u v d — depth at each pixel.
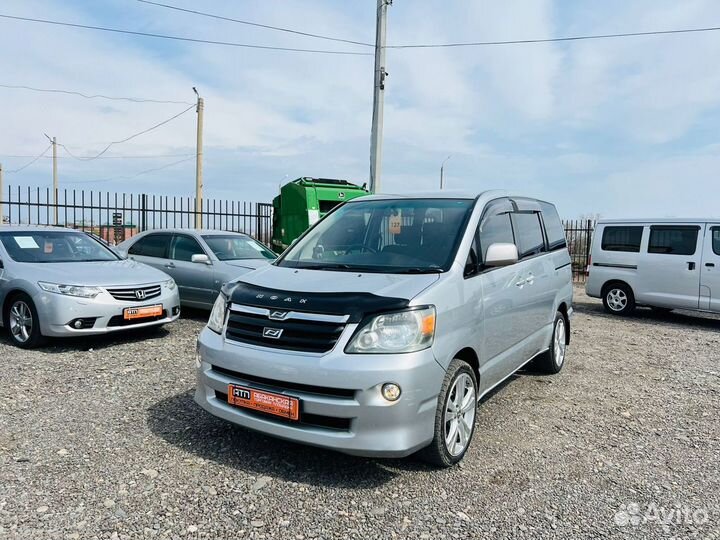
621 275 10.40
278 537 2.65
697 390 5.43
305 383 3.04
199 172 20.02
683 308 9.66
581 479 3.38
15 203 13.60
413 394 3.04
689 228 9.62
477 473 3.42
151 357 5.91
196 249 8.69
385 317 3.08
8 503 2.88
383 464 3.49
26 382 4.95
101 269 6.69
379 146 12.91
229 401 3.33
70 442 3.67
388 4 12.59
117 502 2.93
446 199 4.43
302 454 3.59
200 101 19.95
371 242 4.18
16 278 6.31
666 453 3.83
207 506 2.91
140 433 3.85
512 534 2.74
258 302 3.39
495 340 4.07
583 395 5.18
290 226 12.77
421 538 2.69
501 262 3.83
